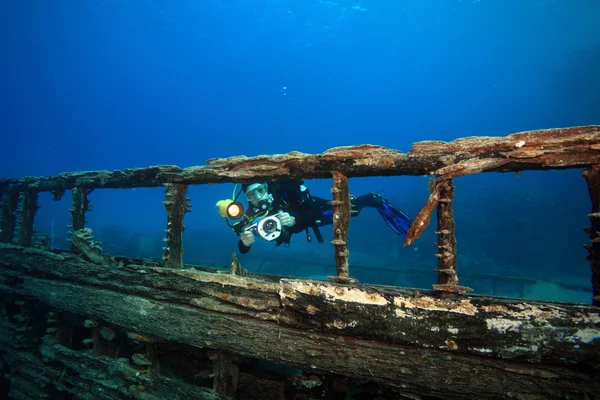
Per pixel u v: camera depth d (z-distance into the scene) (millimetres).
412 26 53562
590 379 1459
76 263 3471
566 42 53312
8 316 4465
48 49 59938
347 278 2021
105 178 3469
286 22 50844
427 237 16297
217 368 2494
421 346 1769
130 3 43094
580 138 1483
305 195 3518
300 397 2357
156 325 2701
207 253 16281
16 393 3928
